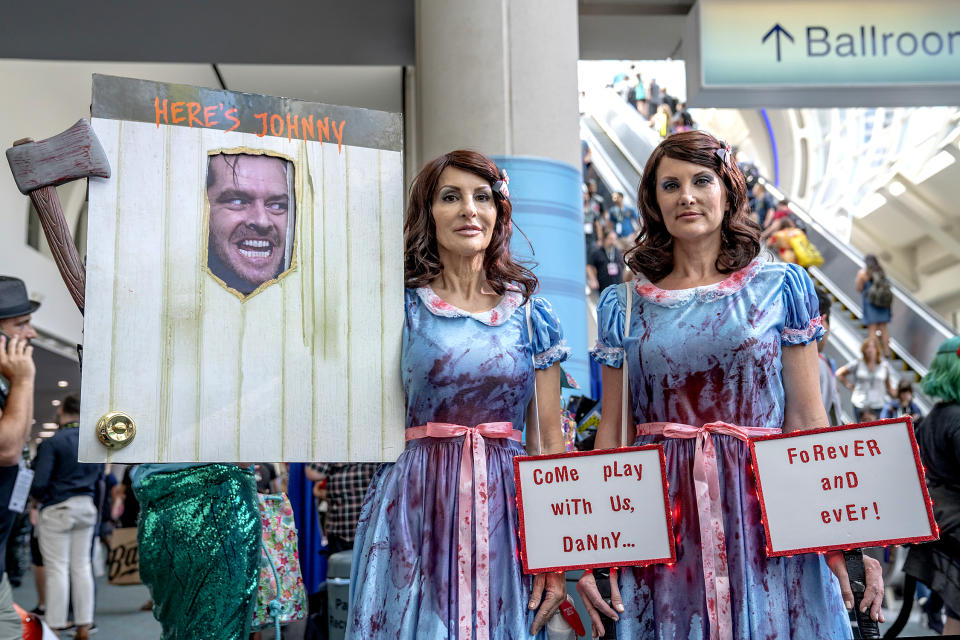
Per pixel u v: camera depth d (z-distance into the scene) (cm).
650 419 213
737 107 607
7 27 693
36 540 591
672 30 664
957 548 311
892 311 1072
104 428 188
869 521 187
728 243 216
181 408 195
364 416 209
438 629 194
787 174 2164
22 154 189
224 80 915
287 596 402
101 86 197
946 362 323
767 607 194
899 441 188
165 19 686
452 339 210
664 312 212
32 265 925
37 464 539
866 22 576
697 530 200
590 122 1496
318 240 211
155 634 552
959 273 1223
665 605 199
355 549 213
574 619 219
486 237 219
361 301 212
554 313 226
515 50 462
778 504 192
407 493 205
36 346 979
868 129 1543
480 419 210
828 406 413
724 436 203
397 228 217
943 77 572
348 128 217
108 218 195
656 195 221
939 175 1248
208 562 234
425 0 480
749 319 205
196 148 203
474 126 457
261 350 202
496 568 201
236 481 244
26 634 236
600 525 197
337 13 682
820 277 1176
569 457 200
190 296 199
